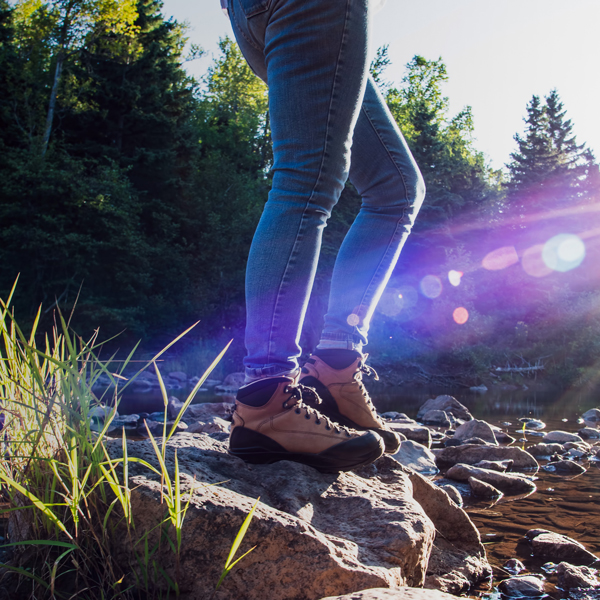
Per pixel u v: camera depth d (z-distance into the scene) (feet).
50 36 66.90
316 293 61.93
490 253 79.71
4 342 3.98
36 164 54.08
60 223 53.06
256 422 4.38
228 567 3.03
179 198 73.00
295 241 4.26
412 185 5.50
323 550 3.40
